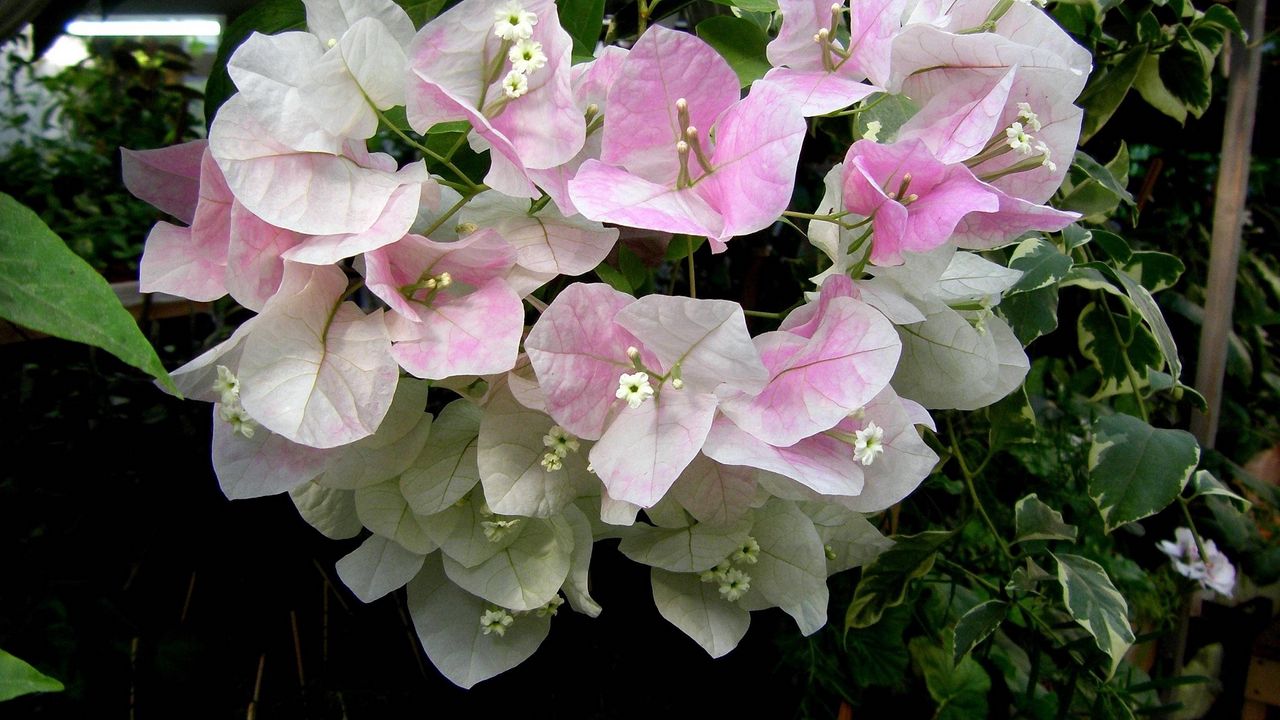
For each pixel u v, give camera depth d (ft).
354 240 0.71
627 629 1.22
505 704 1.19
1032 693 1.33
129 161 0.83
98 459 1.26
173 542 1.22
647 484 0.76
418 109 0.75
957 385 0.98
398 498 0.89
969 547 1.65
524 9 0.73
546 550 0.91
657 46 0.74
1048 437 1.77
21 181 2.39
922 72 0.89
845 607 1.39
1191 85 1.53
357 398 0.72
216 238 0.76
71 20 1.22
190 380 0.75
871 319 0.77
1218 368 1.65
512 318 0.75
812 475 0.75
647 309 0.73
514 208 0.86
